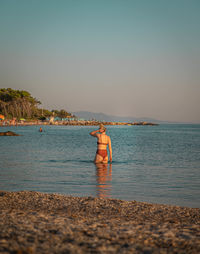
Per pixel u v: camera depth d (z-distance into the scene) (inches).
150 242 212.4
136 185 464.4
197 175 561.0
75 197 373.4
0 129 4030.5
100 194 403.2
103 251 191.2
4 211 294.5
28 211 302.0
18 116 6200.8
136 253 191.0
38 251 184.5
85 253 186.4
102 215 298.8
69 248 193.3
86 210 317.1
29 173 565.0
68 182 482.6
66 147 1240.2
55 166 662.5
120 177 532.4
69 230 233.3
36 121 6811.0
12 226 235.0
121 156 911.7
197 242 213.5
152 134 3245.6
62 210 315.9
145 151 1106.7
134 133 3526.1
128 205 338.6
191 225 264.2
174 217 296.0
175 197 391.2
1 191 400.2
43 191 418.9
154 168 652.7
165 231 240.7
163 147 1325.0
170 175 559.8
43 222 253.9
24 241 200.4
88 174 559.8
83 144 1441.9
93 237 218.8
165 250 197.6
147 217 294.8
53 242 202.8
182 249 199.8
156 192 418.6
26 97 6289.4
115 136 2652.6
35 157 846.5
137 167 664.4
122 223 267.1
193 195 402.9
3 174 552.1
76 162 737.0
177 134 3299.7
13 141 1664.6
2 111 5900.6
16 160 771.4
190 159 841.5
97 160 725.3
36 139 1902.1
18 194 383.9
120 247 200.2
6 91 6141.7
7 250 181.0
